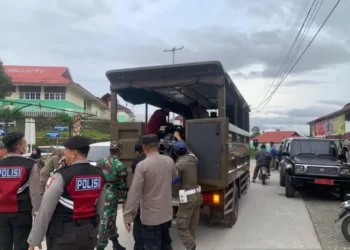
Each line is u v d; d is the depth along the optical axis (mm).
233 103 8922
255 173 14938
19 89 34812
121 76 6594
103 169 5191
